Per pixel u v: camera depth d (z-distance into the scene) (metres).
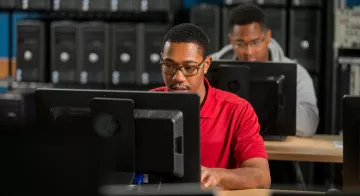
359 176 2.00
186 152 1.96
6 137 1.06
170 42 2.32
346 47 5.49
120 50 5.29
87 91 2.01
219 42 5.39
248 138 2.48
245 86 3.34
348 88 5.43
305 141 3.77
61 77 5.31
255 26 3.75
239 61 3.38
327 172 5.48
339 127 5.47
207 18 5.35
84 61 5.30
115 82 5.31
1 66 5.74
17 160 1.06
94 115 1.92
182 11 5.87
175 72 2.32
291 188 3.90
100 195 1.06
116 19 5.68
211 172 2.23
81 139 1.06
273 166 3.96
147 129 1.90
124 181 1.91
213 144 2.50
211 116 2.50
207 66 2.43
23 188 1.07
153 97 1.94
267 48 3.94
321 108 5.65
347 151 2.01
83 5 5.38
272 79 3.38
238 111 2.52
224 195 2.26
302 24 5.43
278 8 5.45
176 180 1.99
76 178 1.06
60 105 2.04
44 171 1.06
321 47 5.66
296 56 5.46
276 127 3.49
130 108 1.89
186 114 1.93
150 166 1.92
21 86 5.36
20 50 5.34
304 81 3.95
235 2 5.41
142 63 5.29
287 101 3.45
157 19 5.66
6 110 3.33
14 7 5.43
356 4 6.19
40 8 5.41
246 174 2.32
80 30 5.29
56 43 5.30
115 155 1.92
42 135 1.06
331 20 5.60
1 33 5.69
